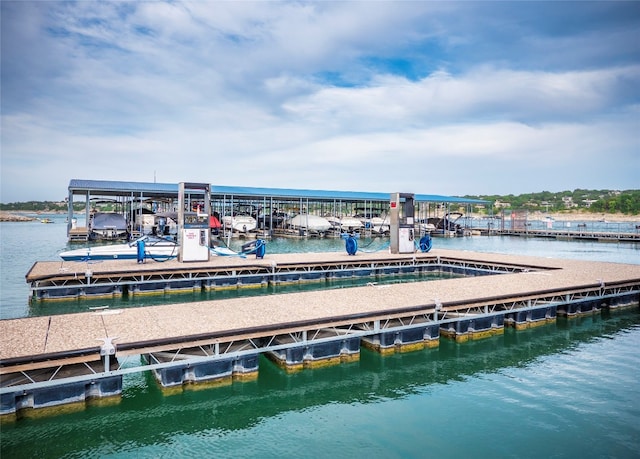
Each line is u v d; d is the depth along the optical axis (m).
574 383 9.12
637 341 12.05
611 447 6.66
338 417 7.68
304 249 35.09
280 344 9.32
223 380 8.66
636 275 16.77
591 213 146.50
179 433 7.12
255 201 54.53
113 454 6.50
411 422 7.46
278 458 6.38
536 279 15.52
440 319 11.55
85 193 41.16
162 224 32.06
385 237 49.38
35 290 15.84
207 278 18.05
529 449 6.60
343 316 9.88
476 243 45.00
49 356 7.14
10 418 6.95
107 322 9.24
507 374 9.64
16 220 106.25
